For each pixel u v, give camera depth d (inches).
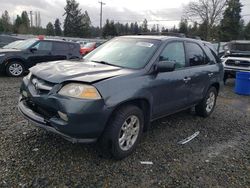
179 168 155.9
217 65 253.0
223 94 395.9
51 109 143.3
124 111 152.1
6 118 211.0
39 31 3093.0
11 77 424.8
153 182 140.1
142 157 164.1
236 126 240.5
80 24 3024.1
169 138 196.7
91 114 137.4
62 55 476.1
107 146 151.3
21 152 156.6
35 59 447.2
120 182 137.3
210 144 194.1
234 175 153.9
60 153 158.7
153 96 172.9
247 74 393.7
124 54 185.5
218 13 2057.1
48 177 135.4
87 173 141.9
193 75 213.0
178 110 208.8
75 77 143.4
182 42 210.4
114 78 149.2
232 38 2375.7
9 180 130.3
